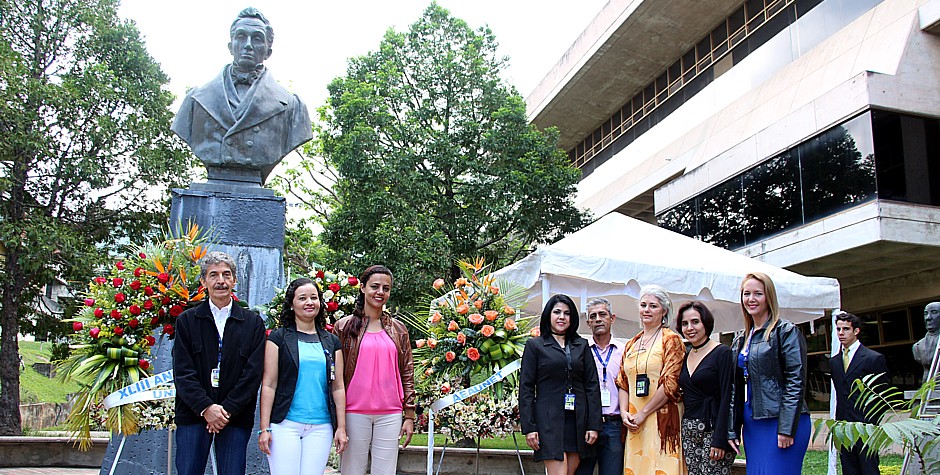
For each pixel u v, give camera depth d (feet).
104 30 44.04
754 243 50.37
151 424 13.75
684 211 60.18
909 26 44.11
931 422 10.71
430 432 15.92
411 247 45.16
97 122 41.73
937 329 18.45
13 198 40.83
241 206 18.31
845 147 42.88
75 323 14.32
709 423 13.87
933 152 42.37
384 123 48.85
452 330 16.61
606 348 15.96
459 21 53.11
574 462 14.44
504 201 48.91
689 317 14.53
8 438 25.27
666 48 74.33
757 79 62.34
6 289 41.52
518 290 18.49
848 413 18.10
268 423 11.98
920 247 41.16
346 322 13.91
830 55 50.98
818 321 52.31
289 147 19.56
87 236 43.52
